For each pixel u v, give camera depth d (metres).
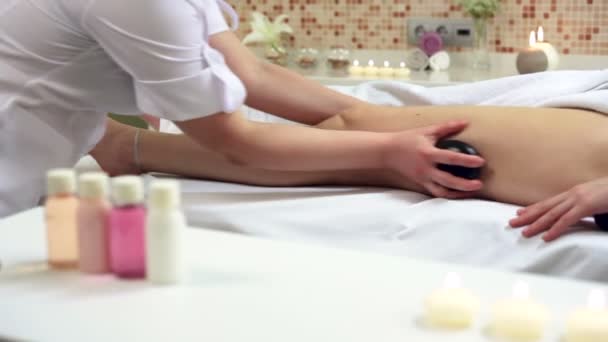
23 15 1.13
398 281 0.70
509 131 1.15
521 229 1.01
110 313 0.64
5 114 1.14
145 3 0.99
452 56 2.97
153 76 1.03
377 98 1.52
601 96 1.16
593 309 0.60
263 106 1.36
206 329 0.61
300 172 1.27
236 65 1.32
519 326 0.59
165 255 0.69
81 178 0.72
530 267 0.97
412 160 1.14
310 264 0.75
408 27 2.99
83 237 0.72
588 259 0.93
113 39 1.03
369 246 1.05
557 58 2.61
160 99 1.05
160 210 0.69
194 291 0.68
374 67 2.83
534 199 1.11
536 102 1.31
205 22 1.04
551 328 0.61
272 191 1.26
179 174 1.39
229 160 1.19
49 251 0.74
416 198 1.18
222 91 1.04
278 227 1.08
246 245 0.80
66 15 1.09
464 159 1.12
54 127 1.19
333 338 0.59
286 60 3.03
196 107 1.04
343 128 1.32
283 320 0.62
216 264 0.74
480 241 1.02
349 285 0.69
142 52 1.01
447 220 1.05
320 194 1.23
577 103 1.17
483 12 2.79
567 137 1.10
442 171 1.13
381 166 1.18
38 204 1.24
